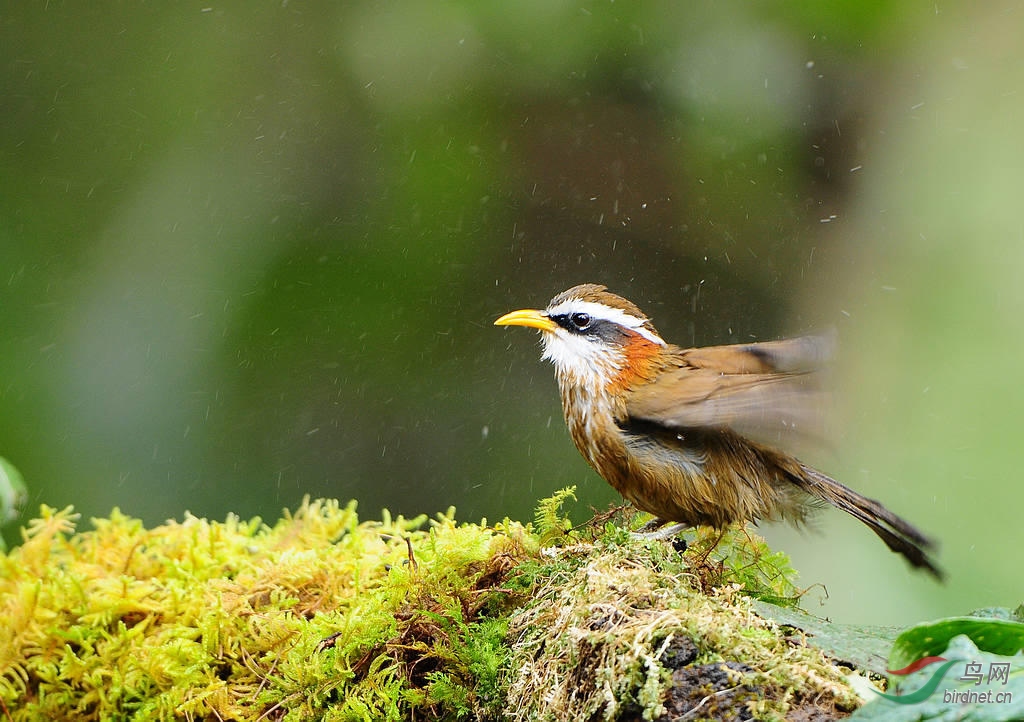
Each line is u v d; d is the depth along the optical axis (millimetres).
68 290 13164
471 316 13750
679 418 7055
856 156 13953
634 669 4836
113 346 12953
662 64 13695
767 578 6938
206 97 14039
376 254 13773
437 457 13109
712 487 7305
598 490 12984
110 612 5961
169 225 13523
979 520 11461
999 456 11812
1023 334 12750
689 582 5688
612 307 7723
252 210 13750
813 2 13406
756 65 13742
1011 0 13703
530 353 13680
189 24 14289
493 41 13672
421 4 13836
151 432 12703
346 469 12930
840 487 7453
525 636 5480
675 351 7758
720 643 4887
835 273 13898
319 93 14023
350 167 13922
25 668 5816
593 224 14133
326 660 5621
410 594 5859
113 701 5781
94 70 14133
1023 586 10727
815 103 13906
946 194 13672
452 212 13953
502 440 13367
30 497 12016
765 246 14148
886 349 13141
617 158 14039
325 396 13133
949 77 13812
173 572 6441
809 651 4938
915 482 11773
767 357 7496
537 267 13953
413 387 13453
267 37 14195
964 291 13180
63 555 6457
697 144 13922
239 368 13109
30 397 12531
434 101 13922
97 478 12320
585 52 13633
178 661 5797
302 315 13453
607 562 5586
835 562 11203
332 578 6379
